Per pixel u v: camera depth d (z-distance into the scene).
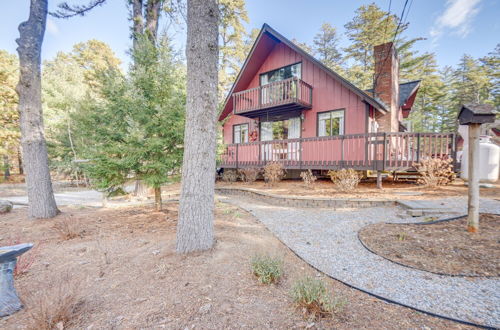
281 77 12.63
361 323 1.97
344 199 6.41
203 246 3.41
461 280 2.65
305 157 10.19
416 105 29.98
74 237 4.32
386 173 10.38
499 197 5.91
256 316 2.06
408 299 2.33
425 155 7.83
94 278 2.82
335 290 2.54
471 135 3.88
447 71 36.66
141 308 2.21
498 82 27.38
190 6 3.34
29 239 4.28
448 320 2.01
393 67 10.93
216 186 10.41
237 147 12.14
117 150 4.95
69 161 13.93
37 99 5.87
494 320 1.99
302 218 5.56
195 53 3.30
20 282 2.81
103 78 5.41
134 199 8.91
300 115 11.75
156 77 5.49
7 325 2.09
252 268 2.86
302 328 1.91
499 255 3.08
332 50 28.89
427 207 5.16
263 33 11.94
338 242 3.99
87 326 1.99
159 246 3.69
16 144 17.09
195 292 2.43
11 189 14.50
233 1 17.41
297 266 3.15
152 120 5.39
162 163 5.45
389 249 3.55
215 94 3.47
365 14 23.23
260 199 8.10
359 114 9.91
